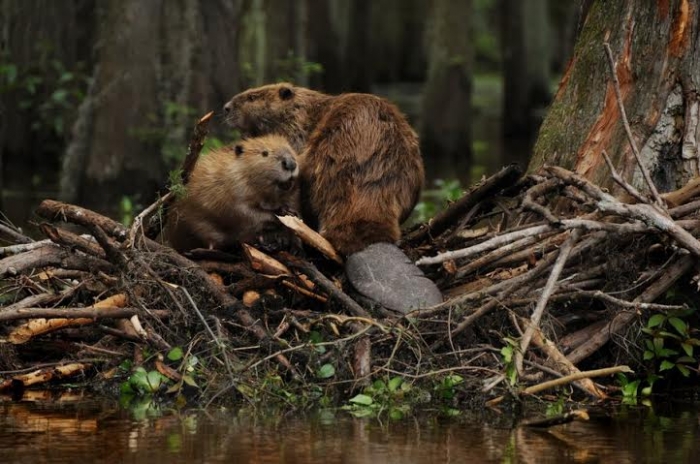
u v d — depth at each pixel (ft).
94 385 34.22
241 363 32.73
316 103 43.34
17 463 25.54
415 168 38.40
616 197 38.68
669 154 39.29
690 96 39.17
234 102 43.91
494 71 208.03
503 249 35.55
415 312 33.32
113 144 77.00
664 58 39.42
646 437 28.66
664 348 36.47
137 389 33.04
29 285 36.78
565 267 35.70
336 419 30.17
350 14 135.74
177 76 78.33
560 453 26.86
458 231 37.42
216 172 36.81
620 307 34.78
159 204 36.94
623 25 40.29
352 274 34.68
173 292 34.22
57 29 96.17
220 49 80.07
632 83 39.88
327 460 25.91
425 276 35.17
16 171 96.89
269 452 26.58
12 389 34.04
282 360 32.73
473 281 36.27
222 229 37.24
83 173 77.61
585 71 41.14
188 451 26.63
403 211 37.81
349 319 33.27
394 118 38.60
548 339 33.99
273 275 34.50
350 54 136.46
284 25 99.45
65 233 35.37
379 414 30.86
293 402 31.94
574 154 40.78
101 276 35.14
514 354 32.07
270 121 43.37
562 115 41.55
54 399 32.60
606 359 36.01
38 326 33.94
